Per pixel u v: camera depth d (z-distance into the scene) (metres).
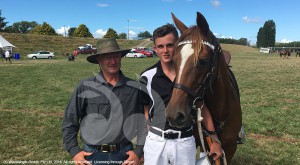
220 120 3.20
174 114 2.41
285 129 6.98
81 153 2.79
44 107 9.40
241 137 4.18
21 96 11.32
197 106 2.64
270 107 9.33
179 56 2.55
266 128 7.07
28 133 6.68
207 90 2.72
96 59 2.91
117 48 2.75
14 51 51.34
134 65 27.38
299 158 5.34
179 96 2.47
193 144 2.80
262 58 45.88
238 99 3.59
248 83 15.20
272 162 5.19
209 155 3.13
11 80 16.11
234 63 32.44
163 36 2.71
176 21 2.94
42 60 38.53
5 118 7.89
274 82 15.63
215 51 2.63
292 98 10.94
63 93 12.07
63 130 2.85
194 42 2.53
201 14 2.54
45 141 6.17
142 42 75.38
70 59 36.88
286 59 42.81
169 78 2.76
